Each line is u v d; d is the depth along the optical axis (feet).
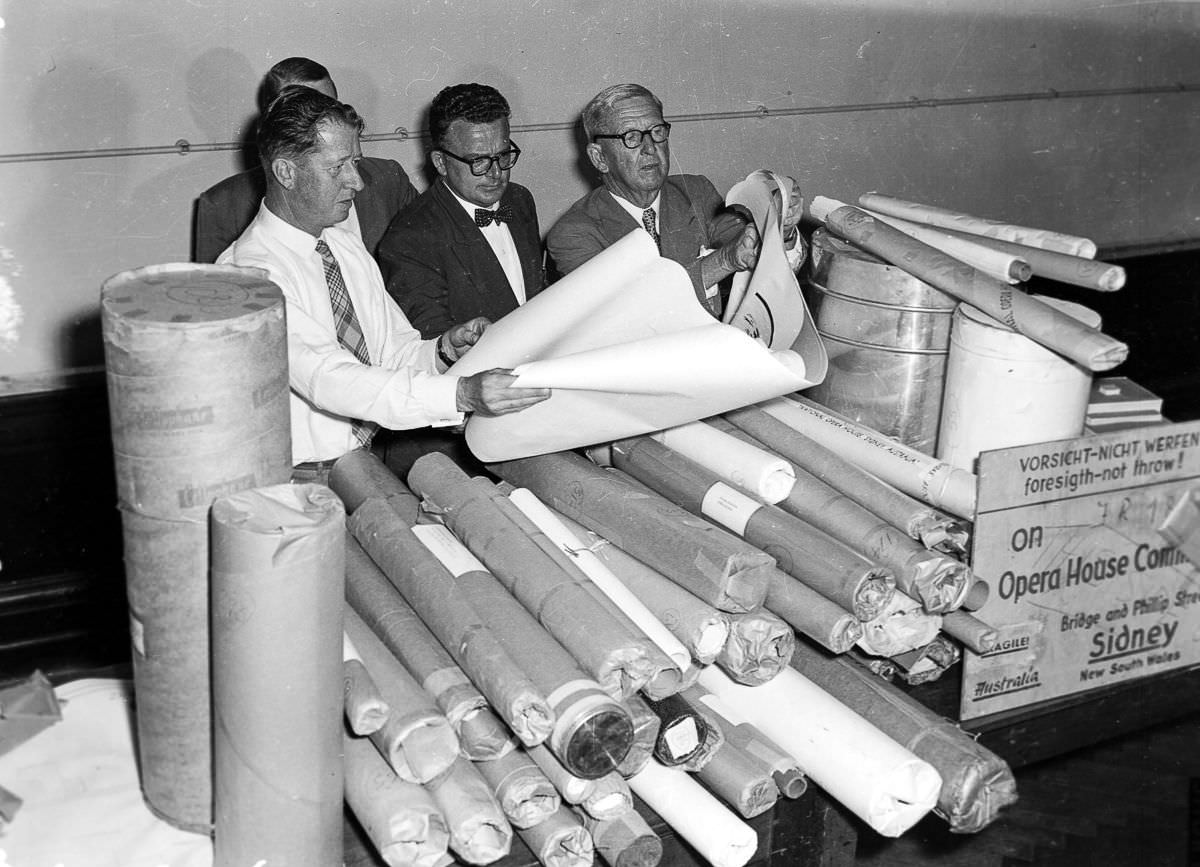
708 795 5.58
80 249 10.44
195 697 5.05
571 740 4.91
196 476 4.71
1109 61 14.85
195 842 5.24
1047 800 8.44
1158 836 8.06
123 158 10.36
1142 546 6.68
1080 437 6.32
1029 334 6.74
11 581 10.40
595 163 8.80
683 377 5.62
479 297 8.67
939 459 7.48
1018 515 6.28
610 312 5.98
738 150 12.80
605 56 11.80
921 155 13.96
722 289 9.96
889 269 7.47
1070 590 6.56
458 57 11.25
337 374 6.19
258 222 6.80
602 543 6.26
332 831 5.02
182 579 4.86
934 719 5.95
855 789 5.52
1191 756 8.98
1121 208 15.66
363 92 11.03
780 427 6.86
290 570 4.43
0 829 5.24
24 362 10.50
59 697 6.11
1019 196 14.90
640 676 5.21
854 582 5.72
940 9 13.38
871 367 7.68
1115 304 15.52
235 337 4.61
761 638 5.72
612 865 5.30
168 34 10.21
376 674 5.19
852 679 6.16
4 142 9.94
